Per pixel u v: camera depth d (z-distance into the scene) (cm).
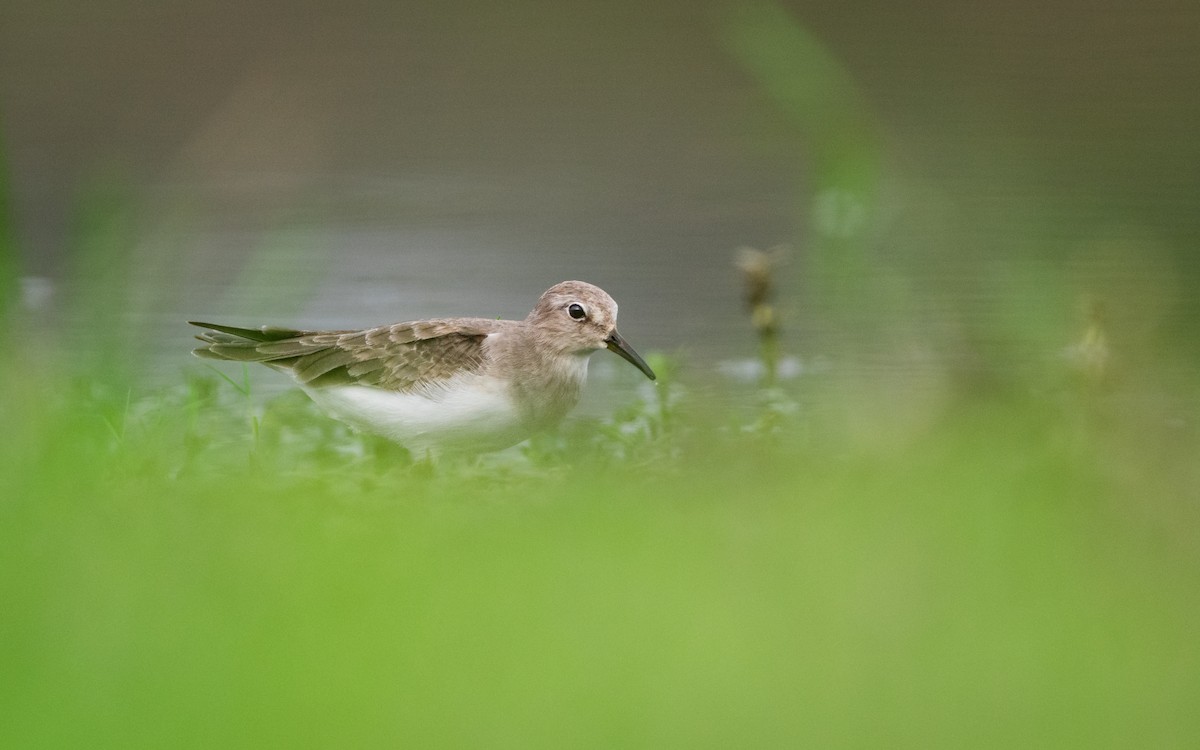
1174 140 2575
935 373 1647
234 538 874
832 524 906
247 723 629
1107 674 680
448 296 2002
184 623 725
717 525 911
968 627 732
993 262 2017
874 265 1961
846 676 674
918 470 1055
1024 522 909
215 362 1697
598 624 732
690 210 2398
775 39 1783
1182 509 955
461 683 666
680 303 2002
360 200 2430
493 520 947
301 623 723
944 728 636
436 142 2700
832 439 1373
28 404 1209
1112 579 800
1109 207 2283
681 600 763
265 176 2545
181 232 2192
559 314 1362
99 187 1634
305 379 1356
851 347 1802
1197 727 630
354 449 1398
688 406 1564
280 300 1934
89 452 1188
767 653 703
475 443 1347
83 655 691
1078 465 1123
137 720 634
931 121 2652
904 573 797
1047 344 1752
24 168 2458
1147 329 1777
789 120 2788
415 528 916
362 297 1988
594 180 2542
